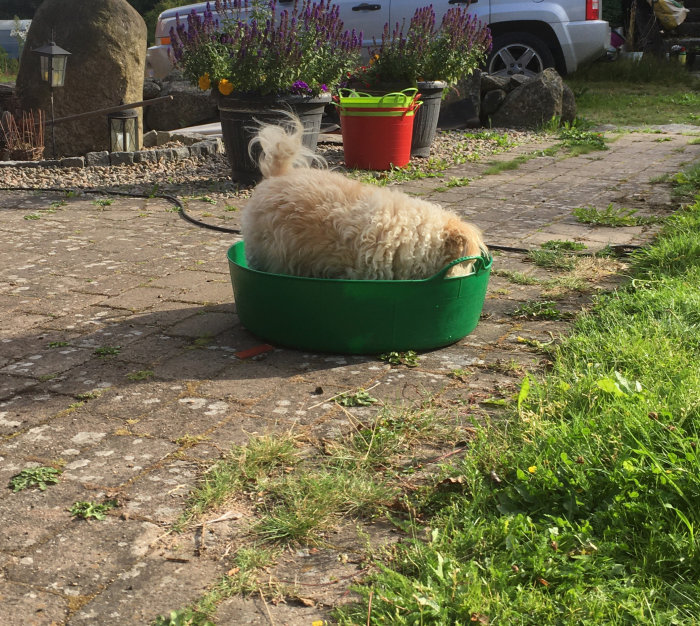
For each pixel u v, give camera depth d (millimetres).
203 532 910
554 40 5184
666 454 943
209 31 3123
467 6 4625
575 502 901
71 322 1624
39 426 1166
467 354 1453
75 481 1015
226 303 1739
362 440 1108
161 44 5426
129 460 1067
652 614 738
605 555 826
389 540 898
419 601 745
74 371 1370
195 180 3277
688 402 1083
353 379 1336
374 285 1355
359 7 5035
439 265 1427
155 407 1228
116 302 1753
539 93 4793
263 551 874
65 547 882
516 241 2291
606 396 1148
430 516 941
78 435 1138
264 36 3029
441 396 1270
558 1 5059
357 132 3400
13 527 917
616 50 5836
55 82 3646
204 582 828
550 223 2516
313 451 1095
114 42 3938
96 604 792
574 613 744
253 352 1444
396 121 3375
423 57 3703
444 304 1406
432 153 3961
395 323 1394
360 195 1414
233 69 2959
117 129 3795
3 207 2795
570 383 1230
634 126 4910
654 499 894
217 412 1211
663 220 2465
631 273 1920
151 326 1599
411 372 1368
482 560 837
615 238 2301
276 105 2986
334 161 3676
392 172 3395
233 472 1022
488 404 1229
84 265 2049
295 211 1406
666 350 1316
